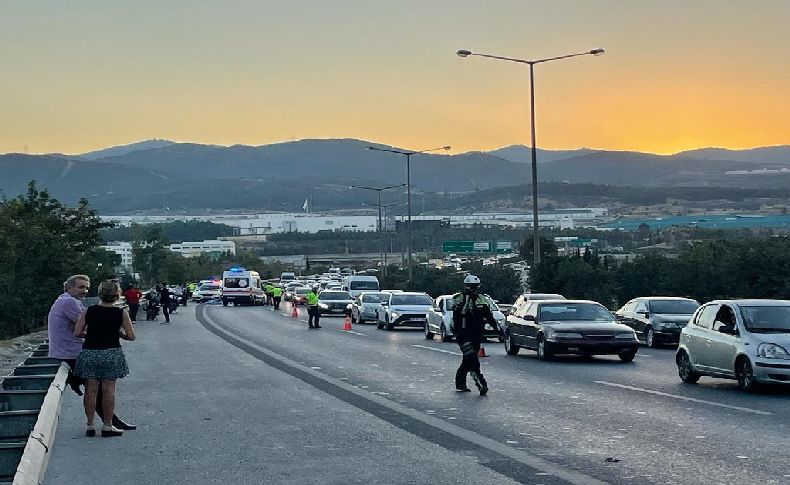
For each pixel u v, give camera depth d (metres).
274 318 60.62
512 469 11.55
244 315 65.50
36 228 47.84
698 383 21.00
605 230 153.62
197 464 12.31
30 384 17.11
